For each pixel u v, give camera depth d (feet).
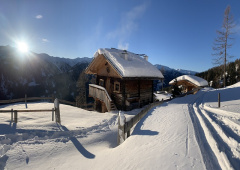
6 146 15.39
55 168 12.85
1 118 27.48
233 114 24.56
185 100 49.47
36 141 17.40
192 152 12.13
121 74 41.81
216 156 11.46
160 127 19.94
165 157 11.55
